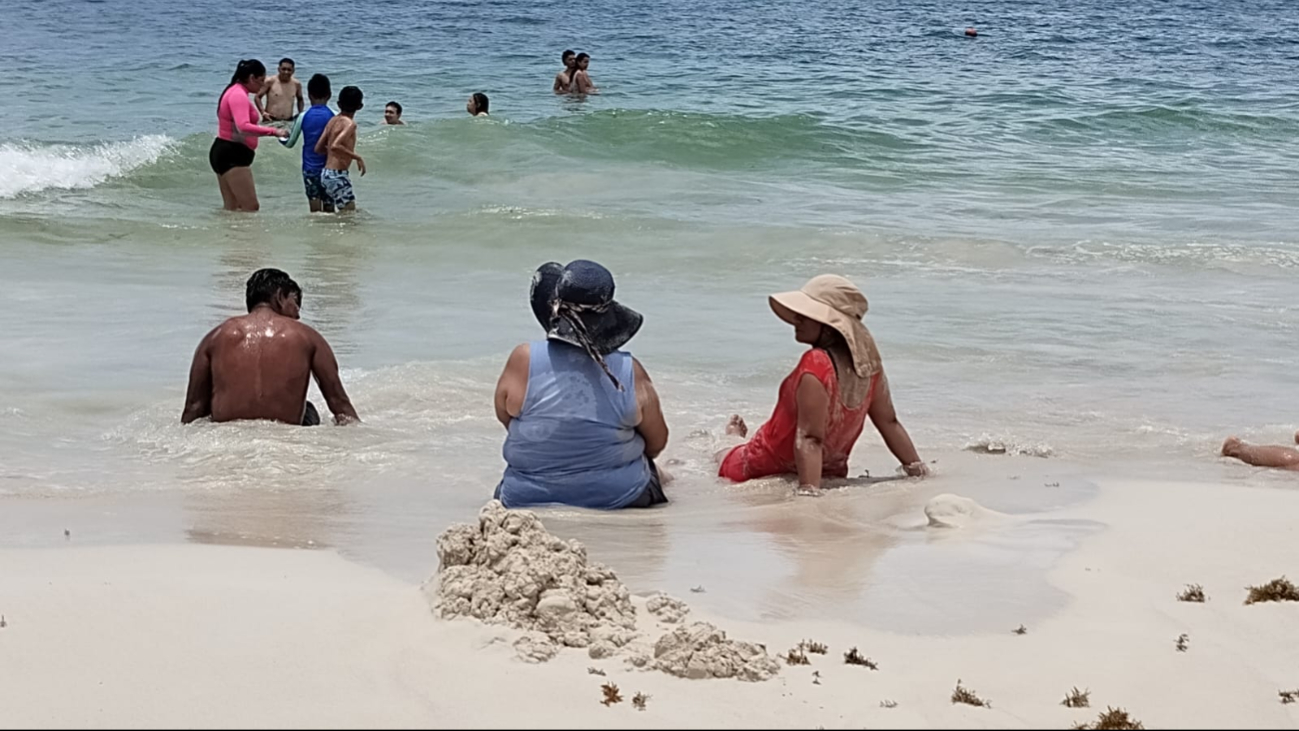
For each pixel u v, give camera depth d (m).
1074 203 16.78
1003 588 4.50
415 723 3.25
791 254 12.95
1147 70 33.81
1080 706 3.44
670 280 11.92
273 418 7.30
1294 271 12.48
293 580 4.50
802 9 55.41
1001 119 24.34
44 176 16.38
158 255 12.62
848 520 5.66
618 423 5.95
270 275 7.52
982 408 8.01
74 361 8.61
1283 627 4.11
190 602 4.20
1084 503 5.92
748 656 3.63
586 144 20.12
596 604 3.95
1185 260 12.82
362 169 15.06
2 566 4.68
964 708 3.38
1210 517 5.60
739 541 5.22
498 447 7.03
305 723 3.25
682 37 40.28
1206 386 8.62
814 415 6.28
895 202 16.64
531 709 3.32
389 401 7.85
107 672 3.60
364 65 30.62
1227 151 21.84
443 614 3.98
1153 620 4.18
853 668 3.67
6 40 33.19
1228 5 65.50
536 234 13.84
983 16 54.47
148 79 26.64
